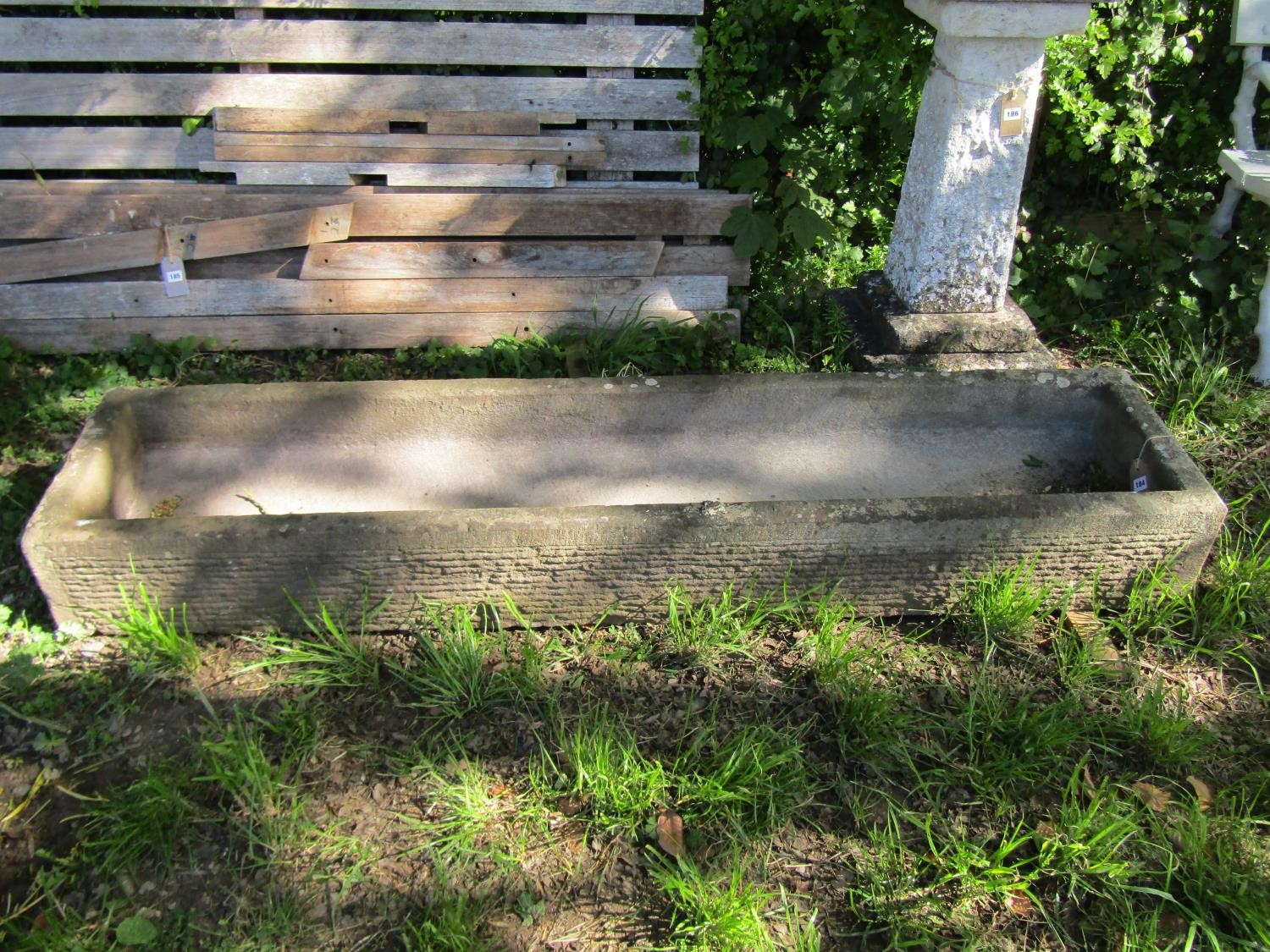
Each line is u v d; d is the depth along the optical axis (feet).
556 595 9.77
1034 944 7.69
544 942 7.61
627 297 14.35
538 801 8.47
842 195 16.22
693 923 7.60
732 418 11.63
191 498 10.93
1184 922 7.81
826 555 9.62
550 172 13.80
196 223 13.37
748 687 9.46
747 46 13.73
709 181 14.88
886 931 7.72
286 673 9.48
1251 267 14.65
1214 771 8.97
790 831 8.36
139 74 13.14
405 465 11.39
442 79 13.38
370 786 8.61
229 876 7.97
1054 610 10.36
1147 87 15.85
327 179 13.64
